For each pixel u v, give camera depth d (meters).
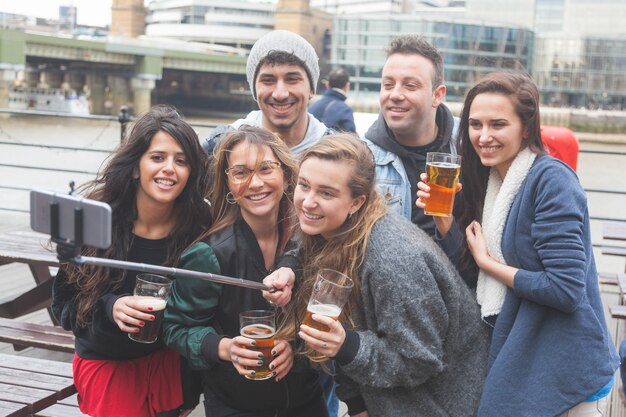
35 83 70.19
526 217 1.79
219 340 1.79
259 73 2.58
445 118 2.52
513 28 65.12
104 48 54.84
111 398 1.99
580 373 1.70
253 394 1.89
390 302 1.74
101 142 16.30
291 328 1.87
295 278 1.90
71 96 55.03
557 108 66.69
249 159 1.86
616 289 5.27
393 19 66.62
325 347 1.68
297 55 2.53
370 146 2.50
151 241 2.04
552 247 1.70
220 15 103.88
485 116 1.85
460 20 61.66
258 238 1.96
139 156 1.96
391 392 1.84
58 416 2.26
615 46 69.06
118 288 2.00
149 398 2.04
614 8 88.75
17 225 6.49
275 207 1.95
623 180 14.50
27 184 11.22
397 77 2.37
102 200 1.98
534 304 1.76
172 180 1.95
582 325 1.72
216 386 1.91
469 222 2.01
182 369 2.09
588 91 69.19
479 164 1.98
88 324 1.96
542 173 1.78
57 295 2.02
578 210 1.72
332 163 1.74
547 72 69.31
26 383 2.17
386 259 1.74
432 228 2.44
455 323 1.83
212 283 1.84
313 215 1.78
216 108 78.94
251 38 103.56
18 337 2.93
